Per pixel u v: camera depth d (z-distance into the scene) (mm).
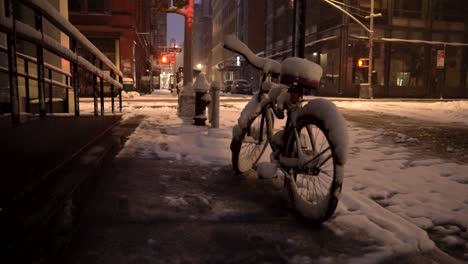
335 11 32500
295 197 3004
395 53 31812
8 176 2197
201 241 2447
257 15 57781
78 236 2447
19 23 2506
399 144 6621
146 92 36000
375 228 2664
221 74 82250
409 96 32156
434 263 2232
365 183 3932
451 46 32875
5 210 2121
